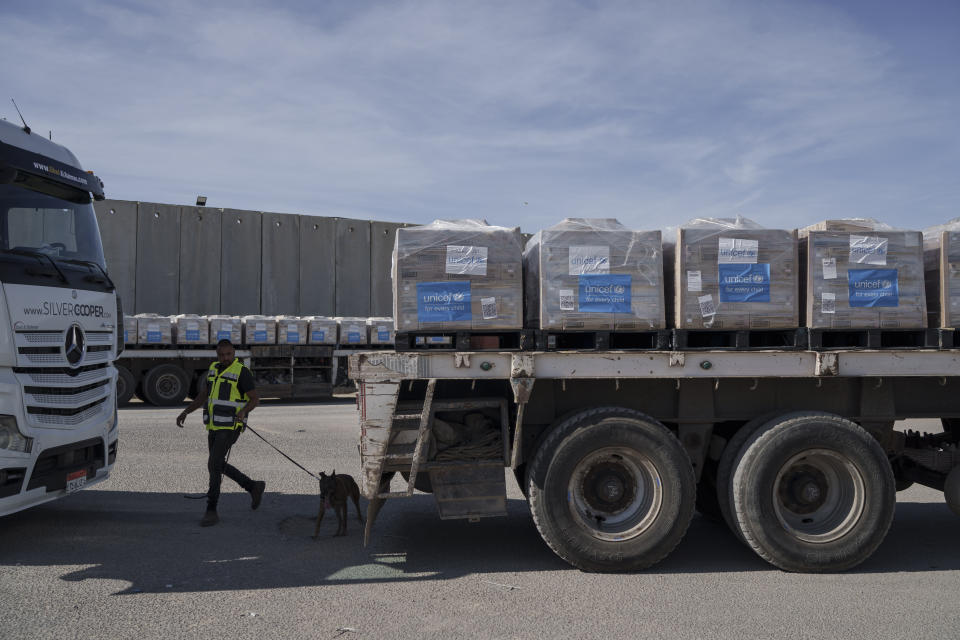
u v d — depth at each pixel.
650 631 3.70
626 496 4.82
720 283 4.78
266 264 23.03
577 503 4.72
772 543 4.68
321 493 5.52
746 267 4.79
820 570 4.72
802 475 4.86
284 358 17.98
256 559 4.95
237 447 9.88
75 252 5.94
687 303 4.75
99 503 6.59
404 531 5.79
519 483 5.78
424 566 4.83
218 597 4.17
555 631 3.69
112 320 6.20
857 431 4.76
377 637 3.60
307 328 18.11
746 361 4.78
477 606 4.05
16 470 4.96
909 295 4.86
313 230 23.72
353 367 4.68
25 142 5.51
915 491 7.66
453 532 5.77
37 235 5.48
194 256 22.11
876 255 4.86
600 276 4.75
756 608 4.05
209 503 5.91
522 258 5.03
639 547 4.66
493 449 4.86
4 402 4.86
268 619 3.83
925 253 5.16
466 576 4.61
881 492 4.74
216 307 22.28
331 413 14.90
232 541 5.40
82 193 6.19
